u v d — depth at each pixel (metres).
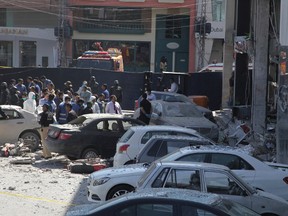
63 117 26.64
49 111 25.48
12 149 25.48
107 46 63.44
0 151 25.52
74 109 27.62
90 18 62.88
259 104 27.50
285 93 20.81
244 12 34.47
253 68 27.89
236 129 26.91
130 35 63.19
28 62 63.50
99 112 29.20
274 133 25.66
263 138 24.05
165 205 8.46
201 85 43.03
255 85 27.62
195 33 60.56
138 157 17.50
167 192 8.97
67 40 61.94
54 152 23.50
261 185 14.32
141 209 8.52
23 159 23.89
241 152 14.78
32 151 26.48
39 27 63.94
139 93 43.00
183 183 12.26
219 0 60.03
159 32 63.06
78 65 44.84
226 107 40.00
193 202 8.45
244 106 31.72
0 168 22.27
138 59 63.47
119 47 63.44
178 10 62.34
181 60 63.03
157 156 17.42
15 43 63.34
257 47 27.64
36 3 62.56
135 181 14.55
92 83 41.03
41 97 32.09
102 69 44.22
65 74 43.28
